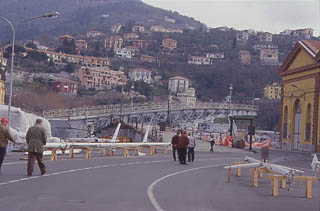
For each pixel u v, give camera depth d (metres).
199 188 15.17
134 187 14.27
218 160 33.47
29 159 16.22
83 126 73.00
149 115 86.31
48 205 10.15
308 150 63.91
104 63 183.50
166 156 35.56
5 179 14.82
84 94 127.62
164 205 10.95
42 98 94.19
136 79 183.88
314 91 63.28
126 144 33.91
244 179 19.61
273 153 53.41
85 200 11.12
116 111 79.12
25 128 35.84
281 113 75.06
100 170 19.84
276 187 14.30
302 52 68.06
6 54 130.25
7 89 89.56
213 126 111.50
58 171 18.31
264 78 189.62
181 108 93.88
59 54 160.88
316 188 17.52
